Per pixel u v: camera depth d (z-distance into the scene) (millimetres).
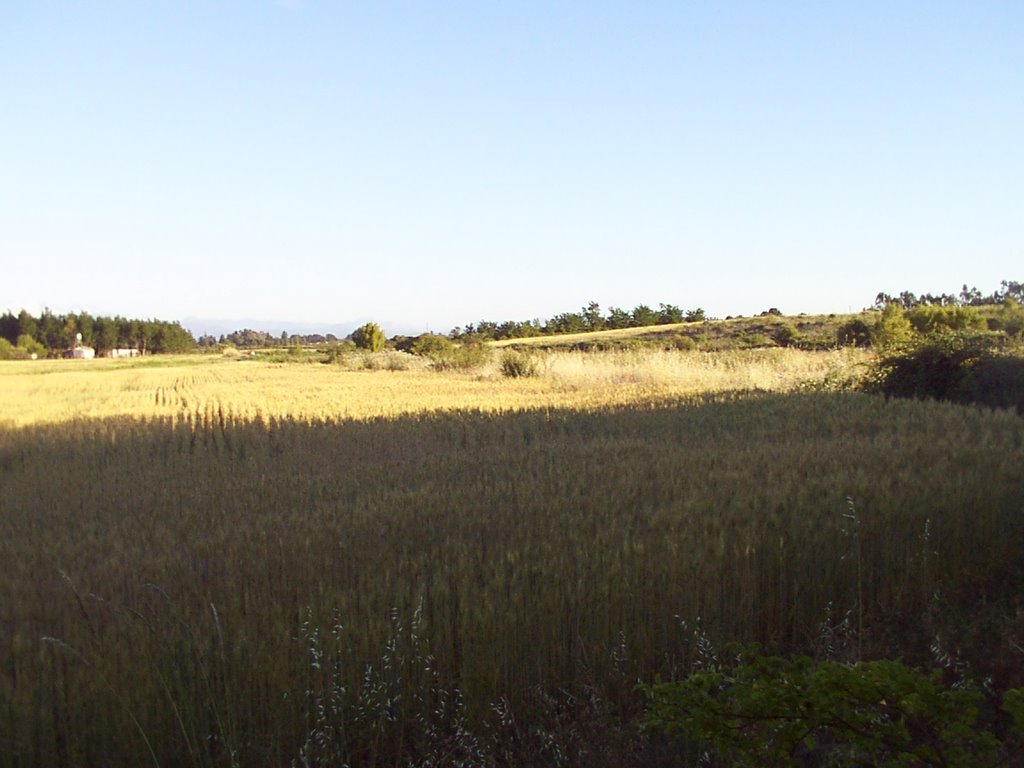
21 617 5832
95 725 4672
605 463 11492
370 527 7777
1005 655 5879
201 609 5852
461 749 5008
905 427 13820
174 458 15031
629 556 6445
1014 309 43875
